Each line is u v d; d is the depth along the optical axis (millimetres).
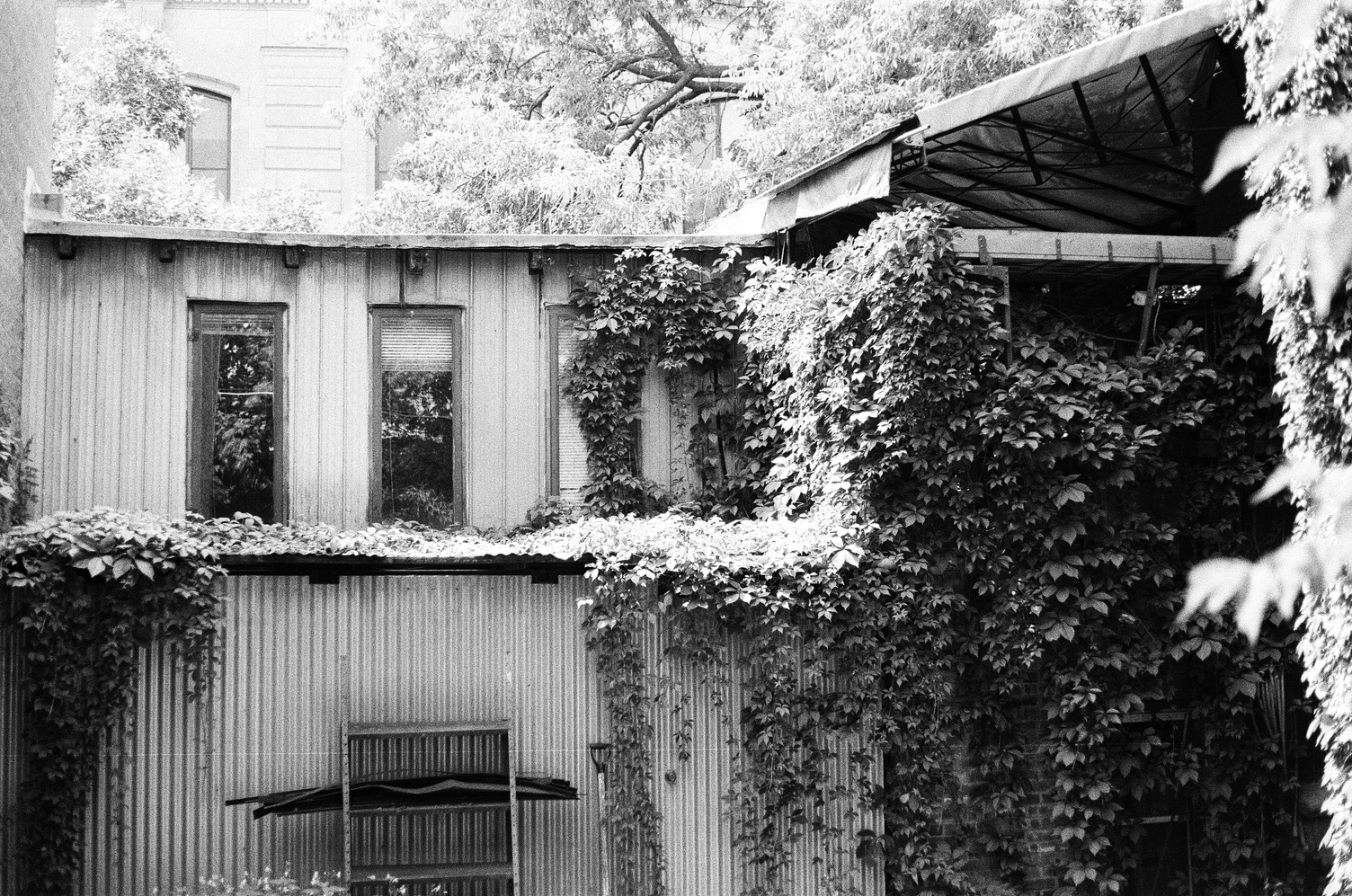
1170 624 12211
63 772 10672
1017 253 12328
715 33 26078
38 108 13781
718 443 13992
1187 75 13453
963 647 12117
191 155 29656
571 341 14008
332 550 11234
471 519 13719
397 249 13789
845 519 12195
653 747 11680
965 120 12227
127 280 13312
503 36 24234
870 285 12086
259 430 13516
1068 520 12156
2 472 11547
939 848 11984
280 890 10289
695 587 11570
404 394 13789
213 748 11078
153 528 11125
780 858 11688
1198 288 13164
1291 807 12648
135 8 29672
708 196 21750
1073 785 12016
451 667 11594
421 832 11359
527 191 20281
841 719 11859
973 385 12062
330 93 30266
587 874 11500
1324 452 9125
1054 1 17922
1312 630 9203
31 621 10609
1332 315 8898
